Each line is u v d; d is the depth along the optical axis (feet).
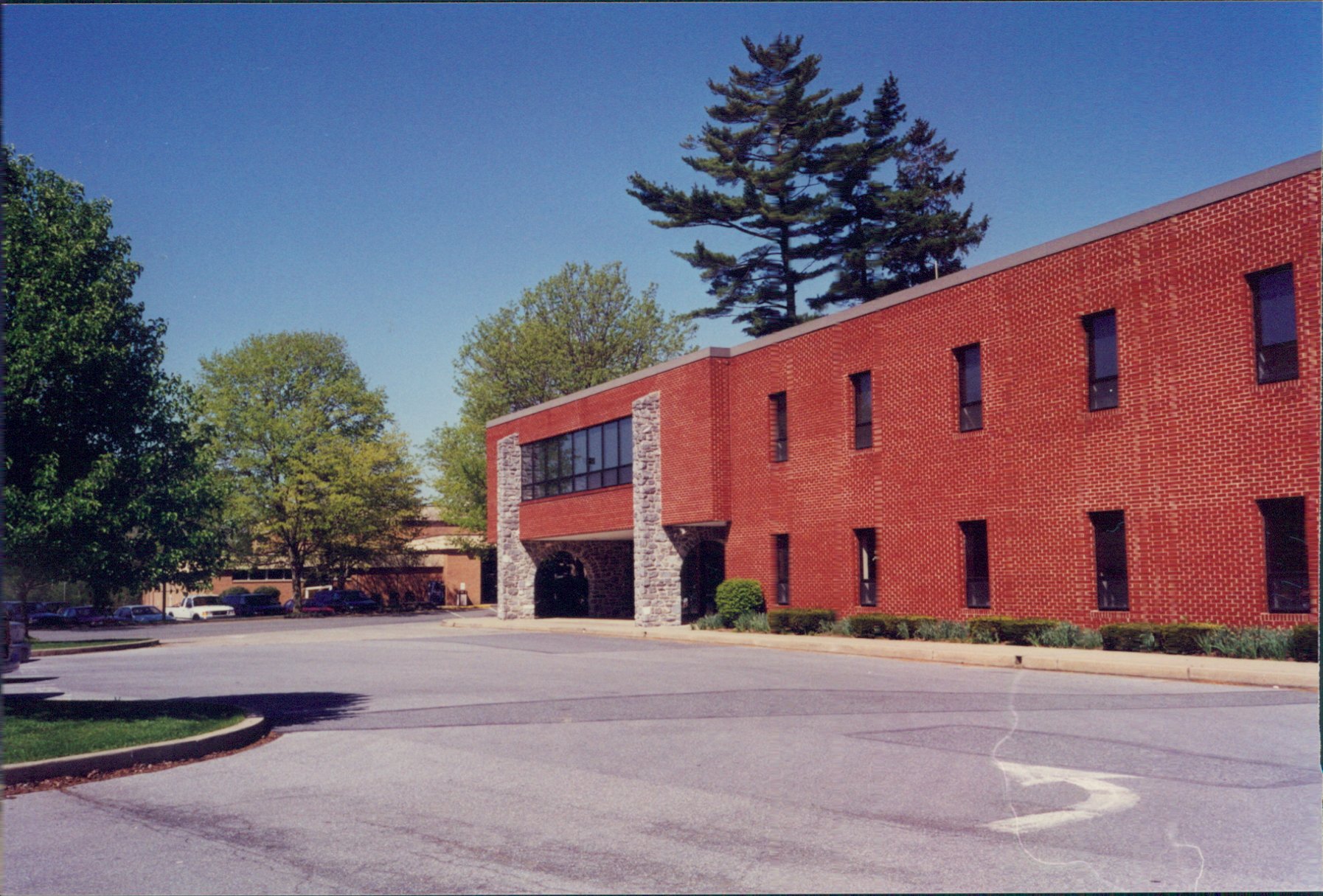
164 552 37.96
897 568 78.89
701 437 98.27
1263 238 55.52
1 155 34.88
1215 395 57.72
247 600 199.62
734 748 32.24
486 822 23.49
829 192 159.02
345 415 212.02
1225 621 56.54
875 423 81.51
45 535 34.35
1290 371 54.65
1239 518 56.24
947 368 75.25
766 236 160.86
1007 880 18.79
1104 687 45.52
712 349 98.02
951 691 44.98
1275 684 44.62
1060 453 66.54
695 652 72.18
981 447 72.23
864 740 33.14
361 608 195.62
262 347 206.18
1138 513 61.41
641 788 26.71
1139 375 61.82
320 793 26.73
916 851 20.61
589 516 115.44
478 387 193.57
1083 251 65.62
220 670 66.23
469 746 33.65
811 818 23.31
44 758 29.45
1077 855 20.18
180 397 38.37
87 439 36.65
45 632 148.36
